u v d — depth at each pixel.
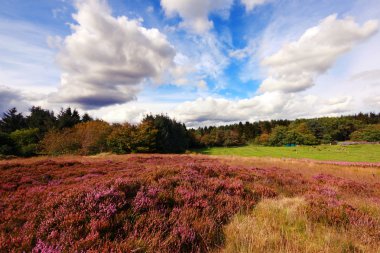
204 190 6.05
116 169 12.52
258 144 116.62
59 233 3.49
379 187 10.73
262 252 3.28
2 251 3.14
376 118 140.88
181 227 3.77
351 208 5.42
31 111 67.44
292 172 14.81
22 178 9.06
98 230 3.55
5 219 4.40
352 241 3.75
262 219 4.67
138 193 4.80
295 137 102.81
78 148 43.59
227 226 4.25
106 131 49.72
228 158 28.70
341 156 48.69
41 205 4.86
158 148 57.81
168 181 6.30
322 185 9.95
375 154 51.84
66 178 9.59
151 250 3.20
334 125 122.81
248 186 7.55
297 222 4.57
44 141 43.97
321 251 3.31
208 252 3.38
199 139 102.75
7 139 42.53
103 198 4.52
